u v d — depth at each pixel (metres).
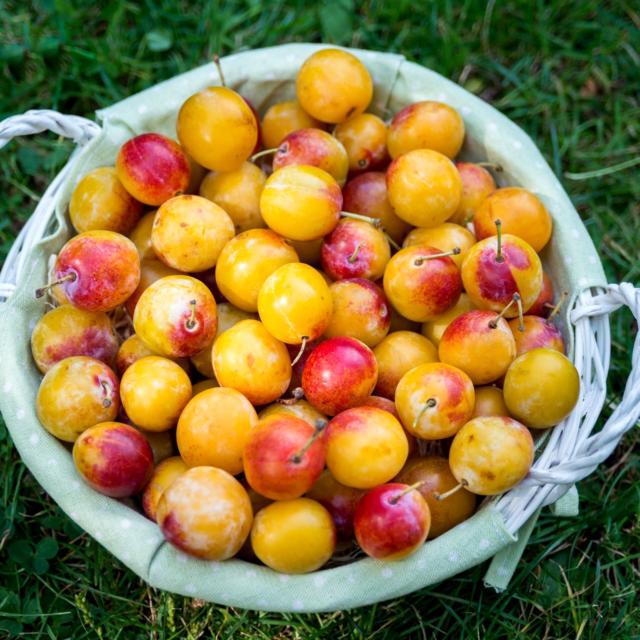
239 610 0.67
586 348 0.64
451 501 0.61
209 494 0.58
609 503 0.71
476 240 0.67
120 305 0.67
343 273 0.65
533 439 0.63
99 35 0.84
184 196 0.64
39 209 0.67
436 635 0.67
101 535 0.60
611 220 0.80
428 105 0.68
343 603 0.59
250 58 0.70
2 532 0.69
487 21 0.84
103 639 0.67
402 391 0.61
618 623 0.67
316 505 0.59
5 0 0.84
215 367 0.62
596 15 0.85
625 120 0.82
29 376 0.64
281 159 0.66
